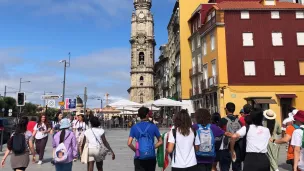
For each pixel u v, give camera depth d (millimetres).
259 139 6195
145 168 6883
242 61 34781
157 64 94812
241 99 34250
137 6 100250
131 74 98375
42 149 13531
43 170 11758
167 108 56750
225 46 35000
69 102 35469
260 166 6078
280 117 34000
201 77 42438
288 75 34688
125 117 59812
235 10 35406
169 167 12234
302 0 39812
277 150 7004
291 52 35062
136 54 98312
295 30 35500
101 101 64250
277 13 35625
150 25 99625
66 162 7625
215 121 8938
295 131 5586
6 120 28141
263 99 33812
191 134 6129
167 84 76438
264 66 34750
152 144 6945
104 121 49812
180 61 49188
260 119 6387
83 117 14867
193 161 6016
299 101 34344
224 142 8445
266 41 35094
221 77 34594
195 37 45375
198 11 42812
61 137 7793
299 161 5469
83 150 8984
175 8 57094
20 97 20312
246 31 35188
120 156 15680
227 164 8539
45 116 13938
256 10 35469
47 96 25203
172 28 64438
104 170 11562
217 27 35250
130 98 98312
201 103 42312
